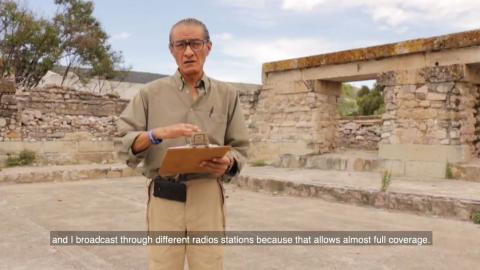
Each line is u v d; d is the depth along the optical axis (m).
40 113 12.59
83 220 6.47
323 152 11.73
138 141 2.24
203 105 2.39
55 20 22.30
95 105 13.64
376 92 25.19
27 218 6.60
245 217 6.64
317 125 11.54
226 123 2.48
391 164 9.75
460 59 8.86
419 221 6.33
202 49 2.34
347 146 14.41
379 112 23.50
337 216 6.71
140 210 7.30
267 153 12.50
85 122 13.41
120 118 2.40
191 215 2.35
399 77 9.71
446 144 8.98
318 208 7.39
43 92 12.70
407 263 4.37
